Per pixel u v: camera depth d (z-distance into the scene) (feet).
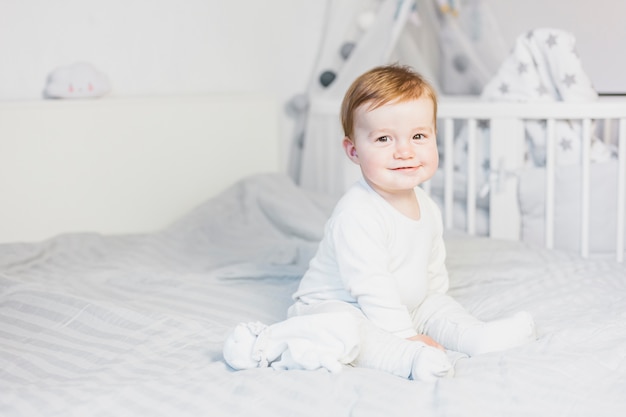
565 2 8.58
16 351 4.86
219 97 8.89
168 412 3.81
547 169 7.54
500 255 6.77
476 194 8.16
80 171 7.98
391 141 4.72
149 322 5.24
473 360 4.33
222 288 6.17
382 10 8.89
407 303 5.00
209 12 9.33
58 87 8.05
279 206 8.16
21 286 5.97
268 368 4.35
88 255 7.33
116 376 4.33
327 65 9.69
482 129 8.12
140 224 8.44
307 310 4.88
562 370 4.11
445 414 3.67
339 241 4.75
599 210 7.54
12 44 7.98
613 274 6.12
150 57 8.93
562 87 7.56
